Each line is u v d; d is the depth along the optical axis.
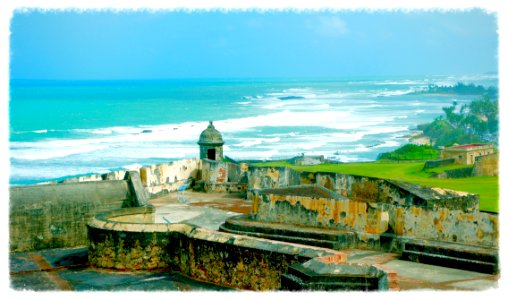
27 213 24.31
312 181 28.69
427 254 18.92
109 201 25.70
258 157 71.56
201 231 20.36
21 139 95.44
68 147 84.69
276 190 24.73
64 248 24.78
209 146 37.72
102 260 21.75
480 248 18.45
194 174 36.56
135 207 24.48
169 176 34.81
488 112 70.62
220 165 35.34
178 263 21.12
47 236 24.66
